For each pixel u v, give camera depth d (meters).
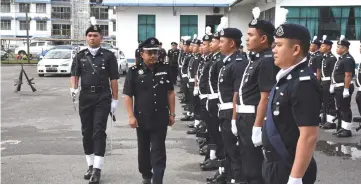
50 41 49.31
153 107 4.88
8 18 54.66
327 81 9.21
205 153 6.79
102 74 5.63
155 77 4.94
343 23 18.72
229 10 24.41
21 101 13.05
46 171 5.93
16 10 54.97
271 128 2.95
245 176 4.30
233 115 4.62
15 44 51.12
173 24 24.81
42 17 55.19
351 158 6.71
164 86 4.98
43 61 21.66
